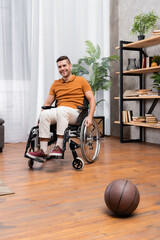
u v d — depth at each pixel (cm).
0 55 375
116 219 137
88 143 256
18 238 118
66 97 257
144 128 395
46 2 405
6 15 375
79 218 139
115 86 456
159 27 359
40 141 236
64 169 237
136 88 406
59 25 416
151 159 274
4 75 378
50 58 413
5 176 216
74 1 424
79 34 432
